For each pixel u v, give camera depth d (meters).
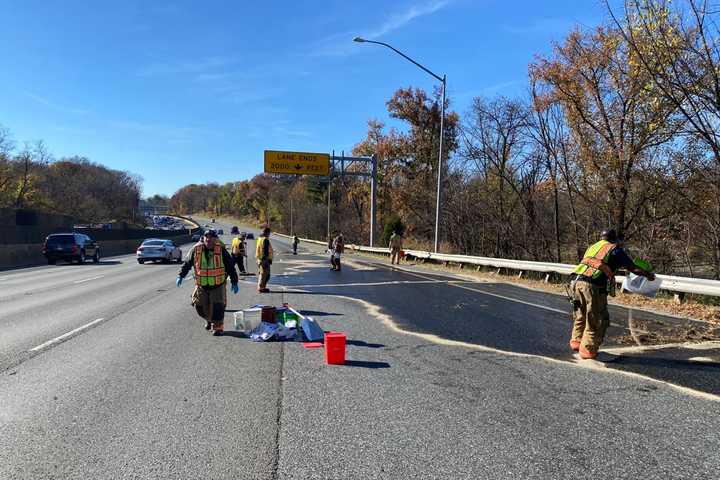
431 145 52.75
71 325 9.34
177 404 5.05
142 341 7.95
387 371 6.27
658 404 5.10
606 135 18.77
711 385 5.71
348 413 4.81
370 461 3.81
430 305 12.09
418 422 4.59
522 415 4.78
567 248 26.62
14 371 6.25
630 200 18.62
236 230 19.53
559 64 19.48
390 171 56.41
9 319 10.00
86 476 3.60
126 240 46.75
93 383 5.75
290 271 22.42
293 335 8.16
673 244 15.80
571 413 4.84
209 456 3.90
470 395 5.36
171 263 29.48
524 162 27.61
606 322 6.91
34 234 31.20
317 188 89.56
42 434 4.32
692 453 3.98
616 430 4.43
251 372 6.21
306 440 4.19
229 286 15.93
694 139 14.26
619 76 17.47
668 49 11.86
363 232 62.47
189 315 10.46
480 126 30.81
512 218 29.27
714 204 14.34
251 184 153.12
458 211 32.69
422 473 3.63
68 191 89.50
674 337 8.38
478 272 22.31
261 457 3.88
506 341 8.06
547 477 3.58
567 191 22.28
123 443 4.14
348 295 13.83
